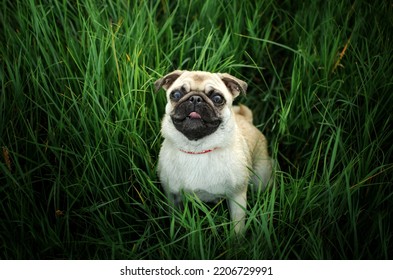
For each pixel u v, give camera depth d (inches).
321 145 72.8
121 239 68.8
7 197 69.1
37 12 75.5
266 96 80.0
